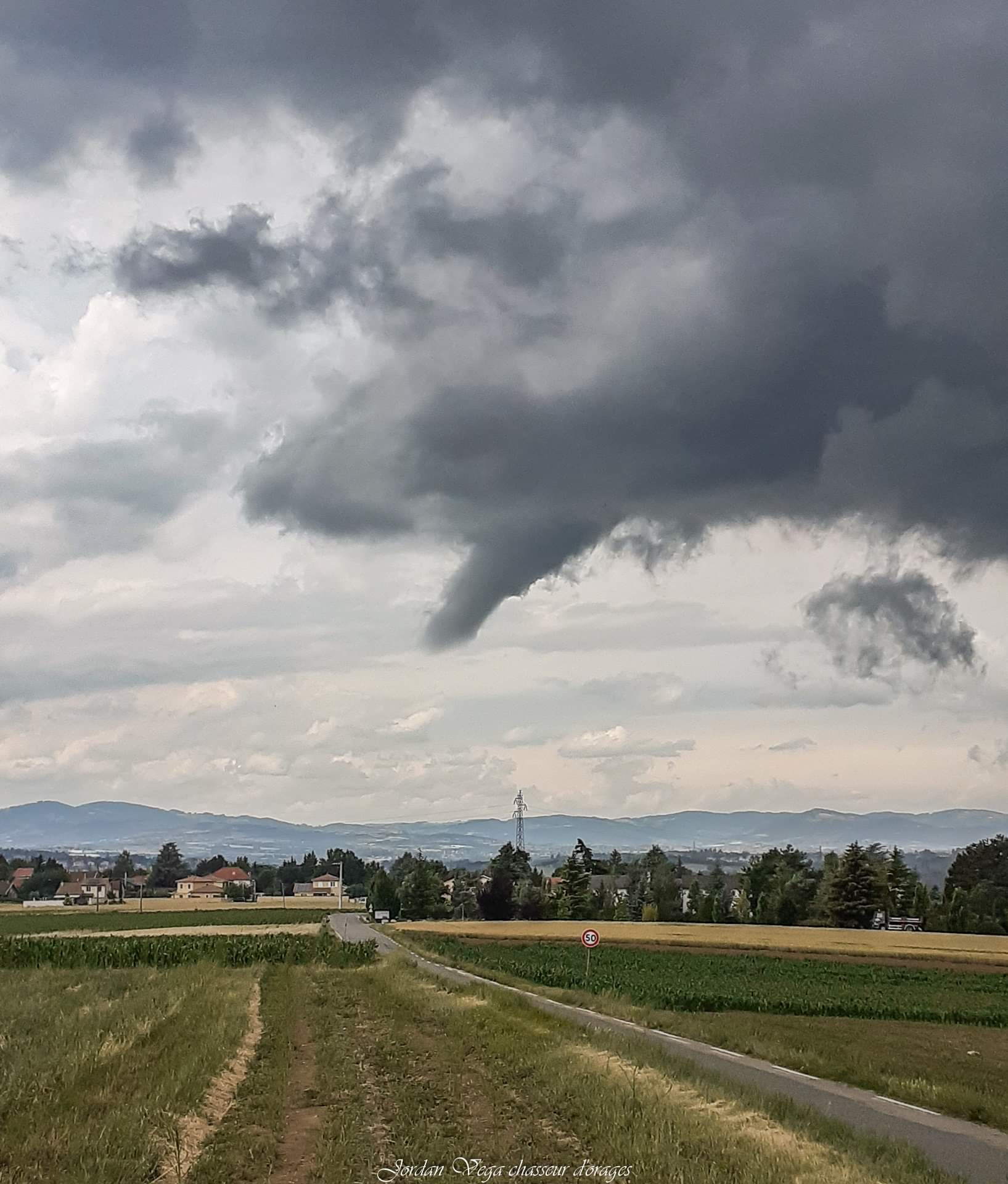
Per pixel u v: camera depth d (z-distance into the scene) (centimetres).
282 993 4053
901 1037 3528
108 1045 2088
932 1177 1350
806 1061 2495
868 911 13112
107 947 7175
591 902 15962
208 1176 1273
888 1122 1795
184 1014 2805
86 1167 1233
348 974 5488
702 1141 1455
